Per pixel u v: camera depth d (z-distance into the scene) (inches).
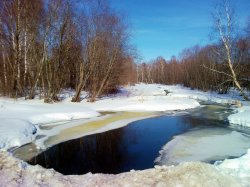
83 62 1035.3
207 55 2255.2
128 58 1278.3
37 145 478.6
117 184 268.2
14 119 588.4
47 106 836.6
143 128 646.5
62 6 943.7
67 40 989.2
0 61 1049.5
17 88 1007.0
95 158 423.8
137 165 395.2
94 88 1087.6
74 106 898.1
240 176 272.4
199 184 251.0
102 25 1055.0
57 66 997.8
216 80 1843.0
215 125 676.7
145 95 1509.6
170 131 612.1
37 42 973.8
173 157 426.3
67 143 502.9
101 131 606.5
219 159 412.2
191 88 2504.9
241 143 498.9
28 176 291.9
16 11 948.6
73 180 285.3
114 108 937.5
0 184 268.2
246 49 966.4
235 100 1208.2
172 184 255.9
